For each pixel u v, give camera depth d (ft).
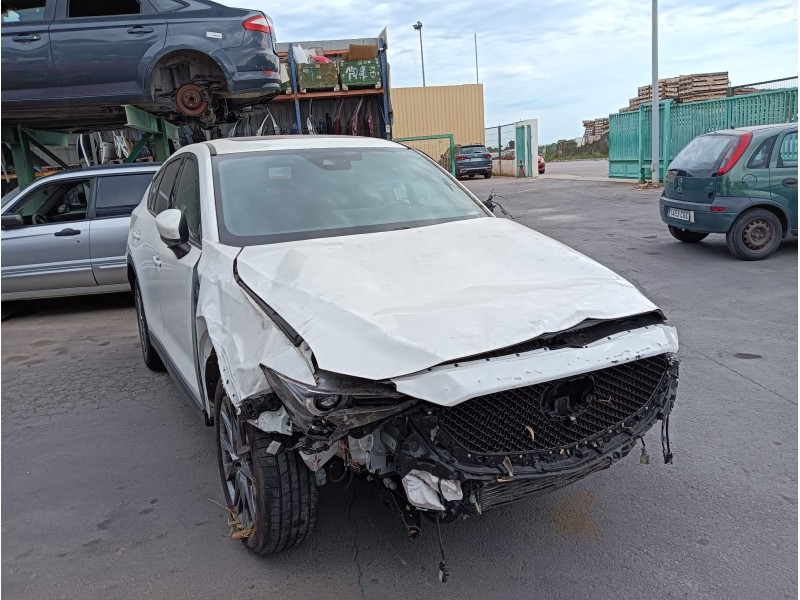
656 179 59.62
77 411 16.31
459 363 7.79
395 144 15.42
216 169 12.93
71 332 24.21
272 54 29.68
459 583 9.27
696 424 13.92
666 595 8.86
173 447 14.06
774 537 10.02
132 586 9.46
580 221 42.86
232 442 10.03
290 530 9.13
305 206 12.34
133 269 17.99
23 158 34.65
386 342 7.88
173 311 13.10
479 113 109.50
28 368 20.03
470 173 95.86
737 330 19.99
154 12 27.89
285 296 9.15
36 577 9.78
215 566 9.84
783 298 23.16
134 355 20.90
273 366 8.13
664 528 10.37
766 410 14.49
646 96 79.82
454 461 7.89
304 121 49.03
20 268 25.50
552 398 8.47
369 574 9.53
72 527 11.11
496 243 11.17
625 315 8.92
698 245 32.89
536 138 90.48
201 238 11.79
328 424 7.53
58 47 27.30
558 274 9.93
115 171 26.84
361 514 11.02
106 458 13.66
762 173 28.09
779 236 28.81
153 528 10.97
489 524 10.66
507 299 8.89
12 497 12.21
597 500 11.23
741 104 52.13
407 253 10.57
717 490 11.39
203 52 28.04
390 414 7.64
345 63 45.65
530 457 8.30
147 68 27.84
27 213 26.61
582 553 9.84
